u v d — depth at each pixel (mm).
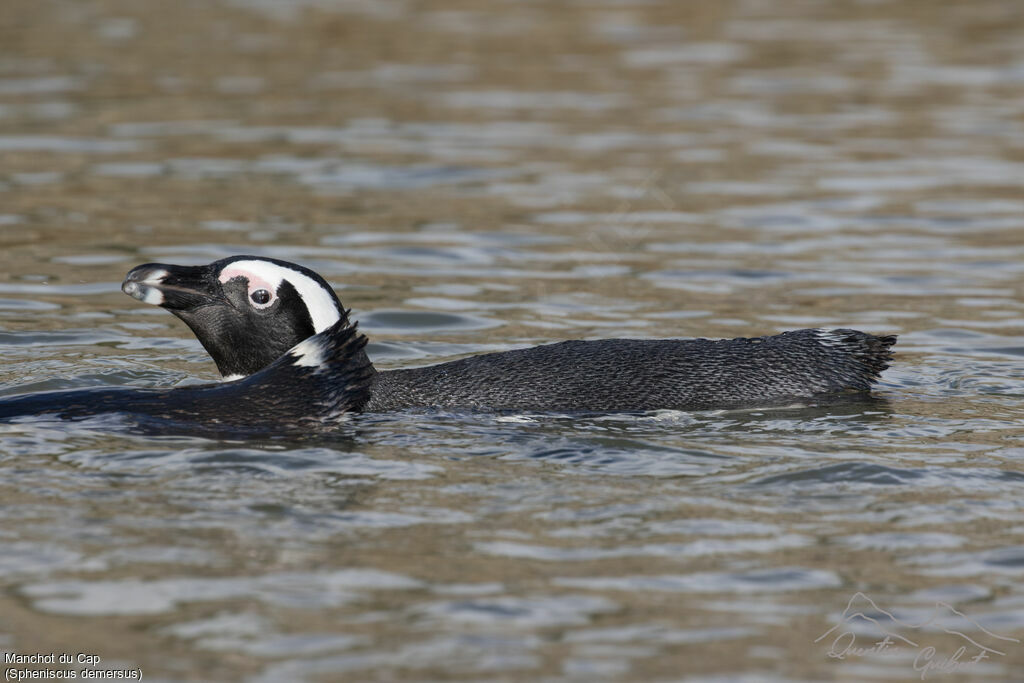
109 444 11070
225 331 13156
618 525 9578
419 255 20719
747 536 9414
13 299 17859
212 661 7598
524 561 8945
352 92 34375
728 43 41531
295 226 22281
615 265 20375
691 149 28703
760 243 21672
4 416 11672
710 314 17797
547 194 24891
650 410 12539
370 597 8383
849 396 13195
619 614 8211
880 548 9234
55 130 29547
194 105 32531
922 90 34844
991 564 8984
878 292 18859
